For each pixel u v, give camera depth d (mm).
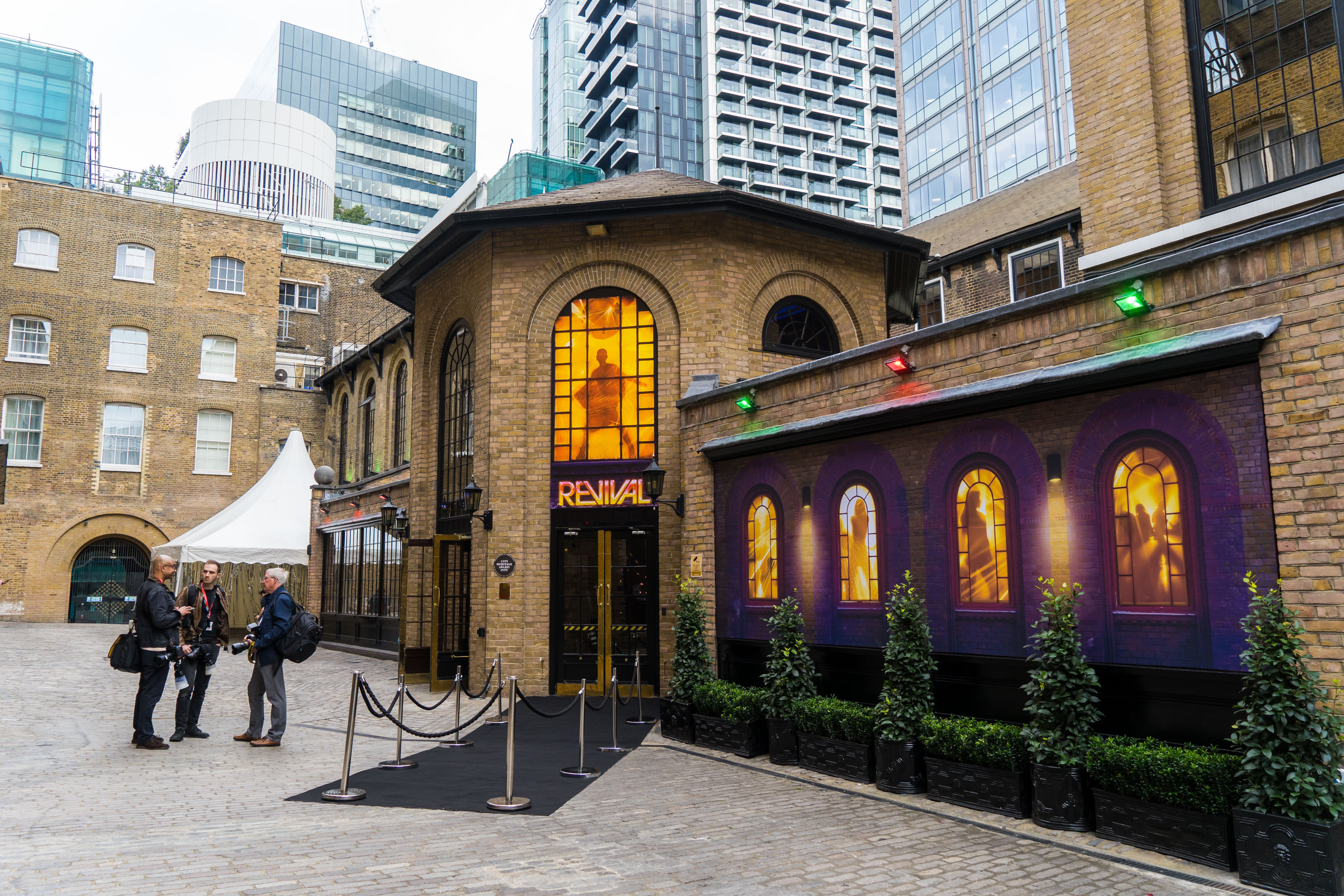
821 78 97438
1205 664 6121
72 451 28703
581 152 98938
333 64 111062
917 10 53688
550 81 106188
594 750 9562
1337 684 5312
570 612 13477
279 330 34656
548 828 6371
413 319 20250
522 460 13664
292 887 4918
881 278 15203
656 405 13570
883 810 7000
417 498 16578
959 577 8047
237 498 30781
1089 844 5941
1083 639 6891
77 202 29578
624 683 13141
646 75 90375
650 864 5547
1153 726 6414
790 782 8031
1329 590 5445
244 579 25141
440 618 14570
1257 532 5867
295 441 27406
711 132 91125
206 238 31375
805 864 5590
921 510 8453
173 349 30453
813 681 9469
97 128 46125
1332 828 4902
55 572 28188
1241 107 9039
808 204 95750
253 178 75125
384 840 5945
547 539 13555
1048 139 44156
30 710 11438
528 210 13422
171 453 30047
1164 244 9406
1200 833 5508
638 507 13336
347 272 36188
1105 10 10312
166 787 7438
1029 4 45688
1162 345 6422
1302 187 8344
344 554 23031
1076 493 7062
